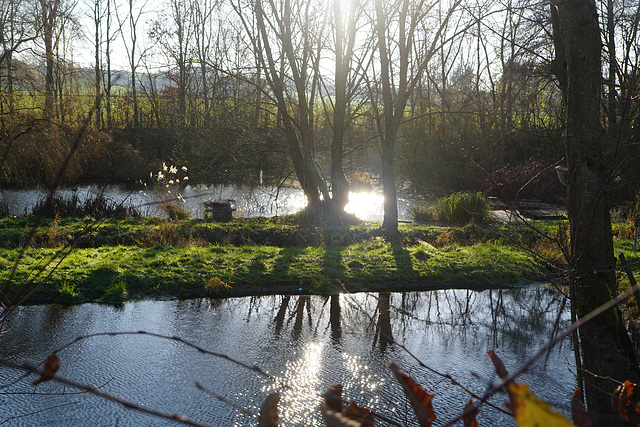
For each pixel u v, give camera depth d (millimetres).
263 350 8828
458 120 26250
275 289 12297
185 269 12898
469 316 10664
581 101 3094
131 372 7727
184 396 7008
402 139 29797
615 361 2943
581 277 3197
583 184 3141
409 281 12930
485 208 18375
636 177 19219
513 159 19469
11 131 19719
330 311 11031
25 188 23844
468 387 7297
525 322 10242
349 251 15016
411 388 807
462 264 13797
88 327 9625
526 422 401
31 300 10867
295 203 24031
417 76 15680
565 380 7477
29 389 7055
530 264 13469
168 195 18906
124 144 30953
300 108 17328
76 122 20453
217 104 17719
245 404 6844
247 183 23312
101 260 13141
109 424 6168
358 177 29625
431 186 27938
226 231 16547
